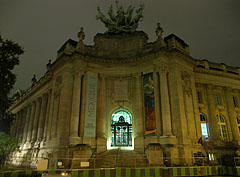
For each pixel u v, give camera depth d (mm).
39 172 19562
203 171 23109
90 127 30500
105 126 32281
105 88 33781
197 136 31766
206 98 38406
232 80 41906
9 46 26047
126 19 39219
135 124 31953
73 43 35906
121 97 33531
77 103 30391
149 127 30312
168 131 28203
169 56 32500
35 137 45781
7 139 29859
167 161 25984
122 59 34094
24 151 45062
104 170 20031
